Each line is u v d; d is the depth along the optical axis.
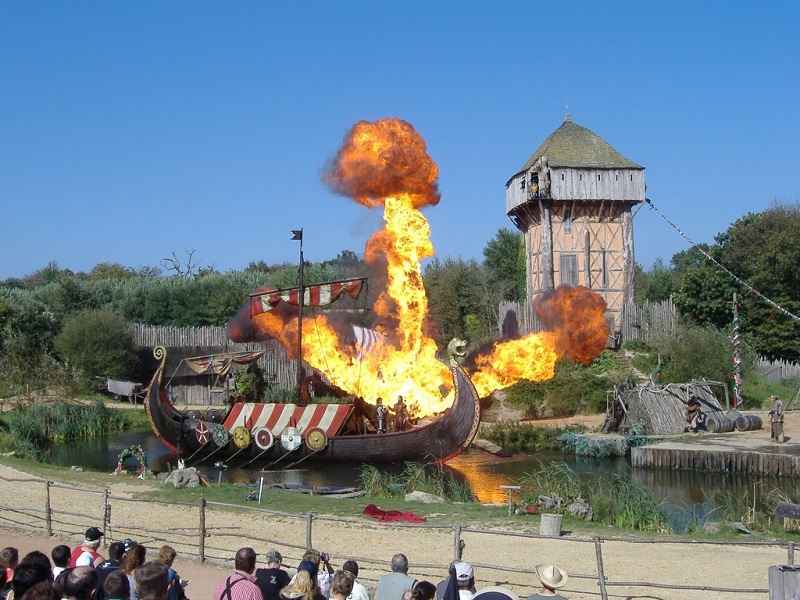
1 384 45.41
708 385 38.50
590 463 31.00
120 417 41.75
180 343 51.72
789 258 47.72
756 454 27.69
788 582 10.03
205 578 13.25
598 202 52.03
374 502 20.44
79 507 19.23
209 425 32.72
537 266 53.59
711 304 50.81
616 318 51.00
